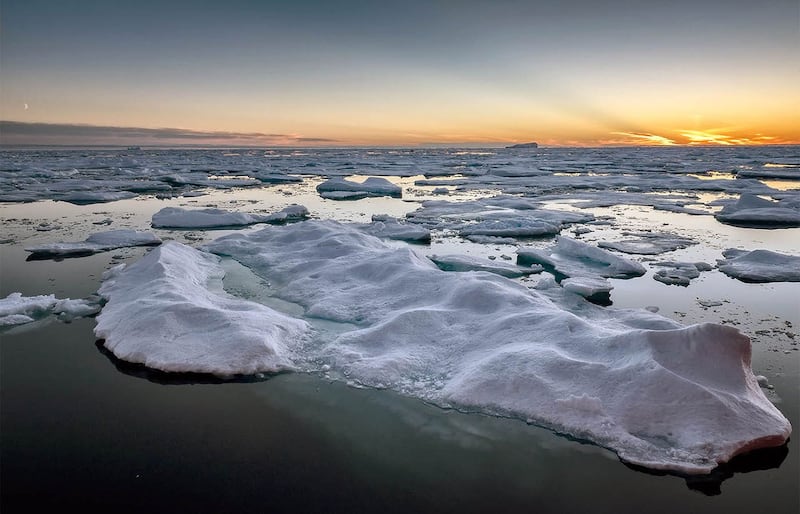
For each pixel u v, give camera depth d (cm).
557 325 570
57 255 1102
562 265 1030
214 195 2430
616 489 390
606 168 4506
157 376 548
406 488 391
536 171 3928
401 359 558
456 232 1433
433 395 505
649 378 455
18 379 550
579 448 429
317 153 10562
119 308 699
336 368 555
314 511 368
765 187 2589
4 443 443
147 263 872
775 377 552
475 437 447
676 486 394
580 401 452
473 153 10888
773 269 970
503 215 1702
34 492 385
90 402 508
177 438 452
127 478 402
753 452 416
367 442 445
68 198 2116
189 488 391
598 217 1742
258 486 393
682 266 1024
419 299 729
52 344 633
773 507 377
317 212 1870
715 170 4128
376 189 2481
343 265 895
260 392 520
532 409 466
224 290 833
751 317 746
